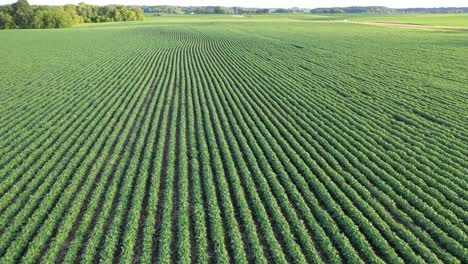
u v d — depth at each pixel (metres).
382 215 13.49
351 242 12.44
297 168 17.09
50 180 15.47
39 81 32.50
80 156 17.61
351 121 22.38
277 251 11.59
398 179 15.99
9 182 15.52
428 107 24.45
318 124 22.20
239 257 11.33
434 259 11.37
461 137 19.75
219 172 16.08
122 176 16.28
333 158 17.56
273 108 24.73
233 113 24.45
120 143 19.02
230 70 37.88
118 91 29.08
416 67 36.59
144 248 11.57
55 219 12.96
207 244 11.96
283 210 13.99
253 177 16.28
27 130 20.97
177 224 13.03
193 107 25.77
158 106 24.73
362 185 15.74
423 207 13.85
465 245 12.15
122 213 13.37
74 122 21.89
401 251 11.80
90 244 11.73
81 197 14.27
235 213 13.81
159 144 18.84
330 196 14.58
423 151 18.56
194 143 19.17
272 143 19.14
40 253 11.74
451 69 35.22
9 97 27.28
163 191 15.07
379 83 30.92
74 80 32.97
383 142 19.39
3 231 12.69
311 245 11.88
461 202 14.20
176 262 11.47
